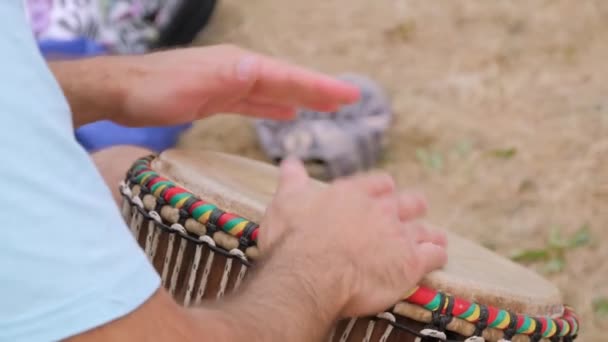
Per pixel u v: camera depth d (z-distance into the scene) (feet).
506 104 10.27
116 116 4.86
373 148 9.28
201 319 2.94
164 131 7.76
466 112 10.16
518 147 9.64
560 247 8.34
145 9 9.34
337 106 5.21
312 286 3.32
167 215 4.03
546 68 10.78
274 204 3.70
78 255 2.61
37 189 2.56
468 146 9.66
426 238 3.98
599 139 9.66
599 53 10.99
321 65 10.91
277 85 5.00
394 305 3.65
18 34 2.63
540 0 11.71
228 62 4.85
